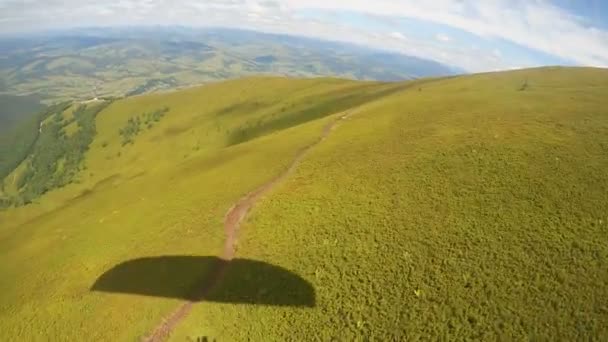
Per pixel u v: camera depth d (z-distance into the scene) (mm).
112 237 56844
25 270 57750
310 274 35344
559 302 26938
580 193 37125
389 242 36531
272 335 30828
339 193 46281
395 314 29406
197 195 60000
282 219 44812
